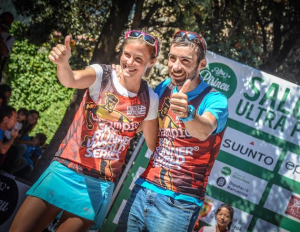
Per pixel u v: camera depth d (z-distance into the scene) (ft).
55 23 30.30
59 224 10.09
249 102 18.10
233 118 18.06
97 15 30.37
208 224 17.66
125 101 10.29
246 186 17.85
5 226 16.89
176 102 9.11
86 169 10.09
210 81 18.17
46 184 9.97
